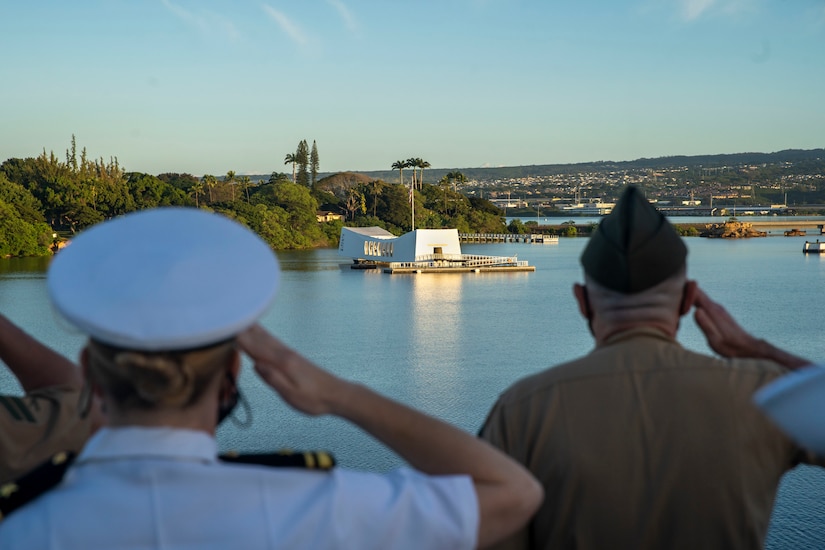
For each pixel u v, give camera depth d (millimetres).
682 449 1909
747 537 1900
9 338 1916
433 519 1309
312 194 163125
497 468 1407
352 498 1295
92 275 1216
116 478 1245
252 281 1258
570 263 99375
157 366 1199
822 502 14914
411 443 1413
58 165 128625
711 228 192625
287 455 1349
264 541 1243
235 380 1421
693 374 1976
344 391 1426
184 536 1233
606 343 2104
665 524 1914
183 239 1278
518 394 2068
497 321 49875
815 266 95625
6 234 94750
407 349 40188
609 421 1955
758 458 1928
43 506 1232
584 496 1934
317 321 50219
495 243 147750
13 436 1746
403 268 83125
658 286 2061
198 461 1274
